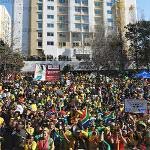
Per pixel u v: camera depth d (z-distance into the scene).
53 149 14.19
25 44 114.44
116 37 78.81
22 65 73.25
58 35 117.38
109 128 15.36
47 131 14.47
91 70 78.94
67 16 118.31
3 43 64.44
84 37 118.06
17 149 14.38
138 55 70.81
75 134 15.38
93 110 20.55
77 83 36.47
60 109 21.91
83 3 119.69
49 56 94.94
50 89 29.88
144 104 17.58
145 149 14.46
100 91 30.22
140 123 15.53
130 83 37.56
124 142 14.73
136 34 71.50
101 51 76.38
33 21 115.38
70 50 113.75
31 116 16.97
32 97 25.00
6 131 15.16
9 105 20.06
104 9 120.44
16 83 33.94
